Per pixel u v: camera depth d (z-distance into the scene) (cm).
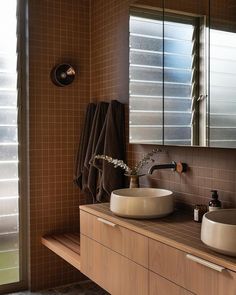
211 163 211
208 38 202
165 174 246
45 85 305
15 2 299
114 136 277
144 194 245
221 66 193
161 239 173
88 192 306
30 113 299
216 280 145
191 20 215
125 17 278
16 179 304
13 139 302
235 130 184
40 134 304
